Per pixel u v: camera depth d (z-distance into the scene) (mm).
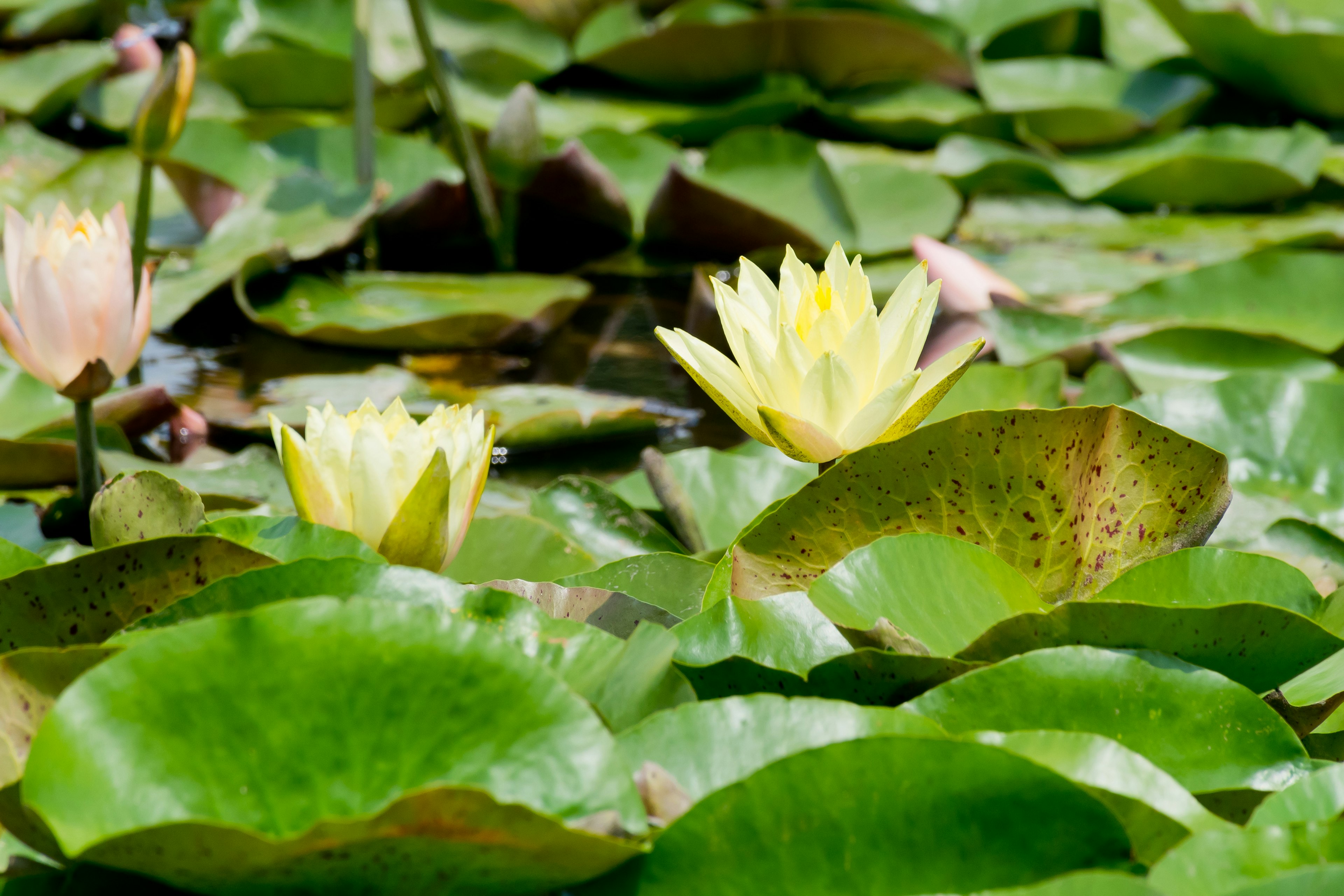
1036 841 2404
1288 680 2531
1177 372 3279
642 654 2479
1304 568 2707
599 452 3195
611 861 2387
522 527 2744
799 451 2596
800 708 2447
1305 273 3609
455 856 2377
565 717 2414
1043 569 2613
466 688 2416
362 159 4738
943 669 2490
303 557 2549
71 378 2719
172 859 2365
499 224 4855
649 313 4398
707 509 2859
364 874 2383
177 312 3656
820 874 2402
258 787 2398
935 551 2564
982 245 4891
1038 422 2576
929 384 2607
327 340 3748
